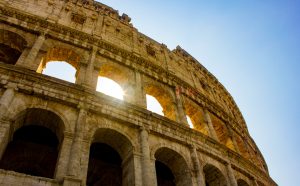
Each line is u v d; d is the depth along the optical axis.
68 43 36.03
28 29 34.38
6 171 20.08
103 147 31.81
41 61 31.61
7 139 22.81
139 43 47.75
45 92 26.64
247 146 49.41
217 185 33.84
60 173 21.69
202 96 45.88
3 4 36.62
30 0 40.78
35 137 29.95
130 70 38.84
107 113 28.47
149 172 25.92
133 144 27.91
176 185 30.22
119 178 32.41
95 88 31.80
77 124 25.70
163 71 42.47
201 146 33.47
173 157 31.27
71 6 44.94
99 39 38.47
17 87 25.70
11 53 36.81
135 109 30.58
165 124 32.00
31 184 20.08
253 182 38.97
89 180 31.75
